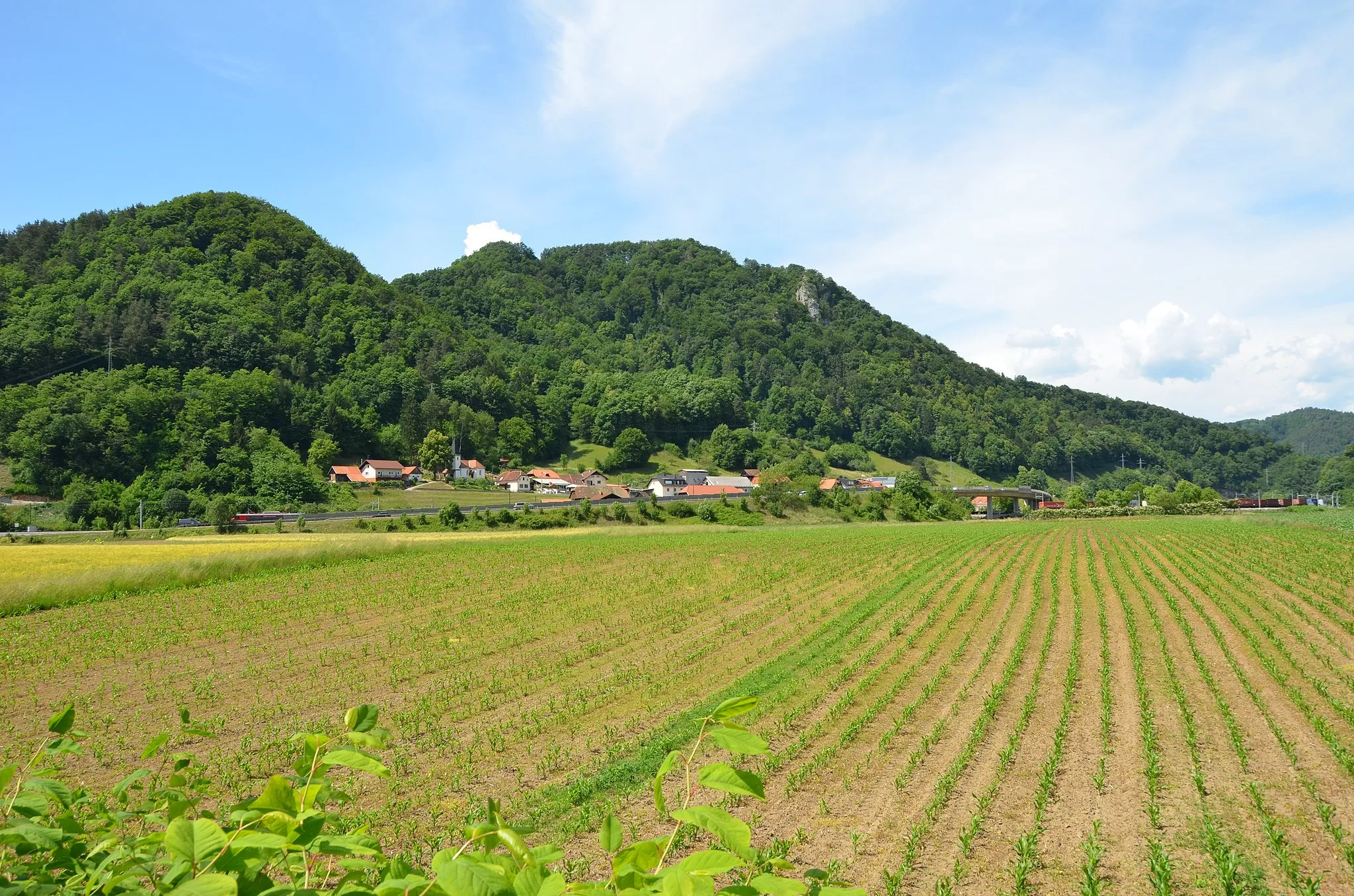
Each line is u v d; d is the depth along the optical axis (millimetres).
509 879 1714
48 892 2246
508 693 16984
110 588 30891
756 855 1799
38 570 36344
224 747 13508
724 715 2029
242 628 24672
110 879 2203
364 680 18422
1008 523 92000
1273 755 11555
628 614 26859
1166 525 77688
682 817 1852
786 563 41125
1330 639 19688
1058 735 12320
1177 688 15094
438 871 1616
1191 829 9062
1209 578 32844
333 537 66938
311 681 18406
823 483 146875
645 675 18203
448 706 15953
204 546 53281
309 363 146875
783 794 10430
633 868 1845
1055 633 21797
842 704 14758
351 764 2234
